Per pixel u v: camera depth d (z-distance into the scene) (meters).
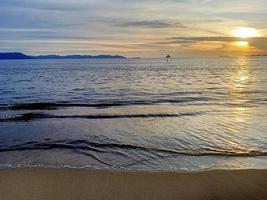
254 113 17.09
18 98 25.09
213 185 7.05
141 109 19.30
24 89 32.19
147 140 11.31
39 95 27.17
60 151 9.97
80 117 16.23
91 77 52.06
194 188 6.88
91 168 8.25
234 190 6.78
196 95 26.50
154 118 15.83
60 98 25.08
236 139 11.28
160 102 22.56
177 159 9.09
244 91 28.92
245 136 11.70
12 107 20.00
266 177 7.49
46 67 103.38
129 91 30.09
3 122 14.91
